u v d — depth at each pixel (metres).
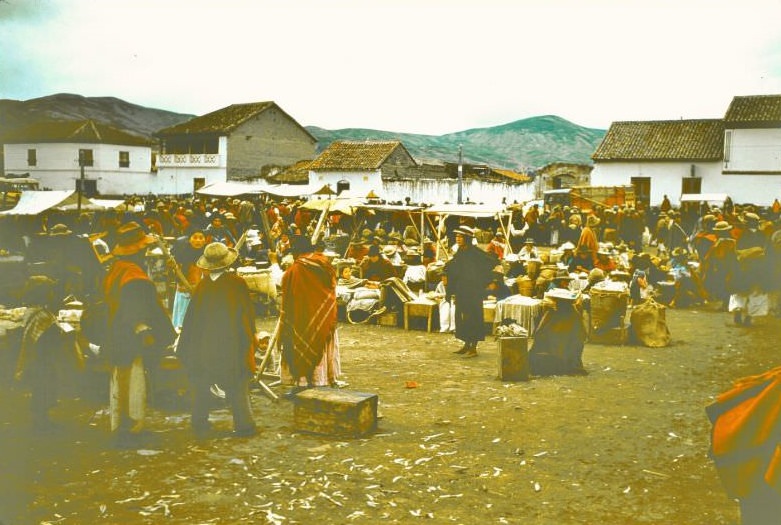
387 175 55.09
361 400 6.45
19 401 7.39
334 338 7.88
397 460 5.82
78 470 5.52
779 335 12.02
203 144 63.47
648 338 11.20
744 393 3.07
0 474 5.38
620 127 51.94
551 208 39.75
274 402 7.56
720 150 47.44
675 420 7.07
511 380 8.77
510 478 5.45
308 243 7.89
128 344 6.00
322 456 5.91
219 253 6.43
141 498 4.99
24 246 14.98
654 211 37.81
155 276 12.29
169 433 6.48
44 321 6.44
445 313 12.43
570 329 9.23
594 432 6.66
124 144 63.91
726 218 19.98
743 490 2.99
